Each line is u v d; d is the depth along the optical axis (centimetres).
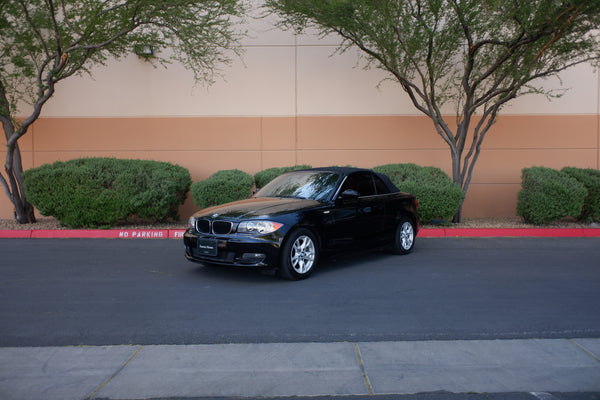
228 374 360
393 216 793
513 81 1042
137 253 841
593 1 863
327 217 671
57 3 1013
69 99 1280
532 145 1282
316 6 962
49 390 335
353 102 1288
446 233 1043
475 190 1291
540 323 473
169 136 1288
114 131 1284
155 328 460
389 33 1026
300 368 370
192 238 651
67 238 1009
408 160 1288
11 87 1154
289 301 546
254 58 1286
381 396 328
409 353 398
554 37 928
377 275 672
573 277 663
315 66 1285
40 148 1280
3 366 374
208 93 1288
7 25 1048
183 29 1005
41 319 487
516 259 787
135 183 1059
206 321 480
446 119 1289
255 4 1274
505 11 928
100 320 484
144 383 346
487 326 464
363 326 464
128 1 973
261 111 1289
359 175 765
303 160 1293
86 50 1041
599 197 1115
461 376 357
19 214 1137
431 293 580
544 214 1079
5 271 700
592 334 442
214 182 1063
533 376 357
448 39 1031
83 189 1038
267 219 609
